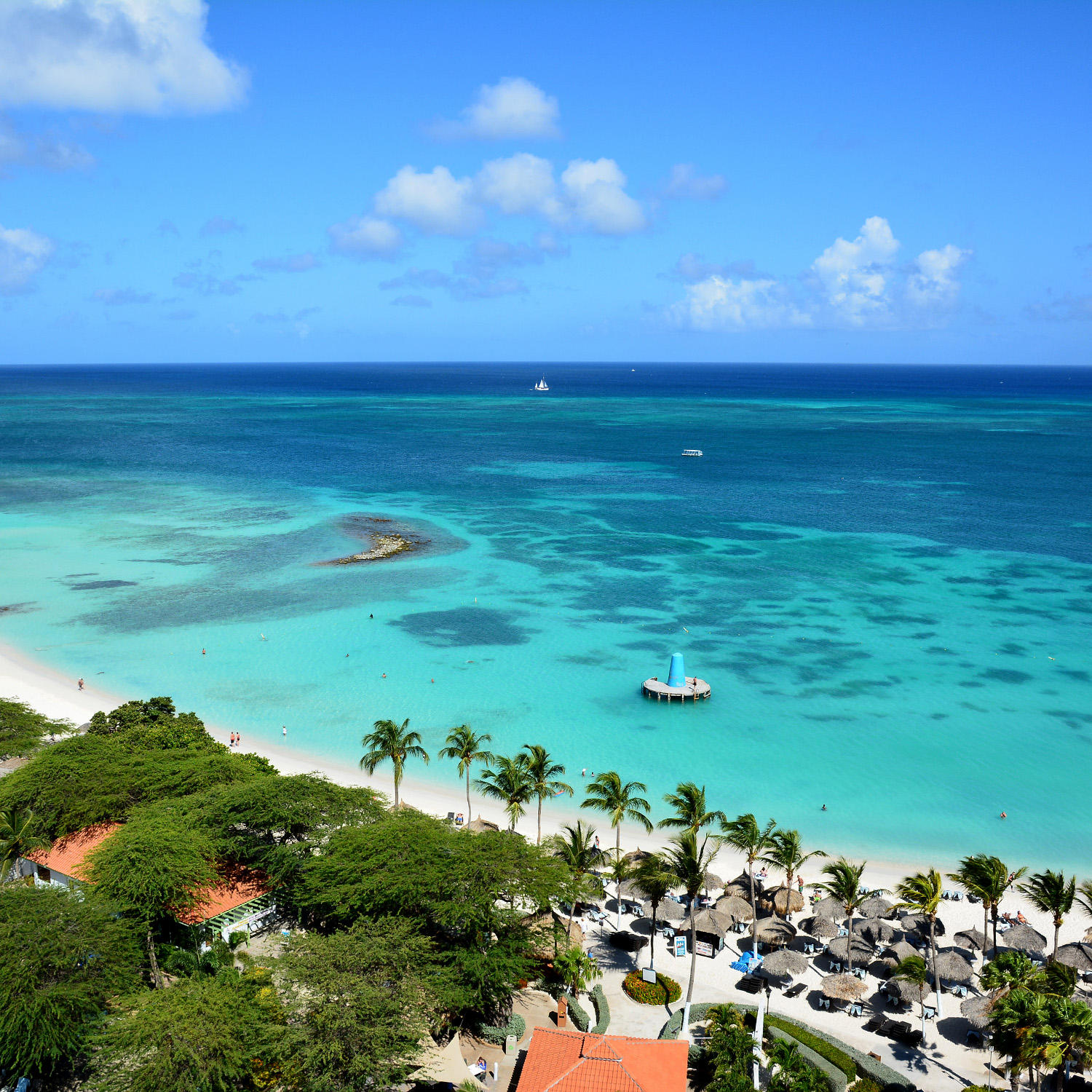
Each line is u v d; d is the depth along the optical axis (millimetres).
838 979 46188
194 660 93438
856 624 104938
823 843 61781
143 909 42906
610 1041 36625
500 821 64125
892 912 53031
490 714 81062
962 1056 42531
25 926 38406
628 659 94188
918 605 111875
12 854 48750
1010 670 91688
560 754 73812
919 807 66375
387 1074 35469
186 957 44219
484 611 109250
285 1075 36188
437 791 68375
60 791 52406
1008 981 38500
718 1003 45094
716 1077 37938
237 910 47438
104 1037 35188
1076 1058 37344
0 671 89938
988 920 53812
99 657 94125
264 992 41281
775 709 82375
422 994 38250
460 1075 38406
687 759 73062
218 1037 34969
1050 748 75312
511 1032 41438
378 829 48062
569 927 50594
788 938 50125
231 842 49688
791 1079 37719
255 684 87625
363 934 40469
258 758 64688
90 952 39031
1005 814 65562
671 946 50969
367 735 76438
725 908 52281
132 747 61688
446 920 41906
